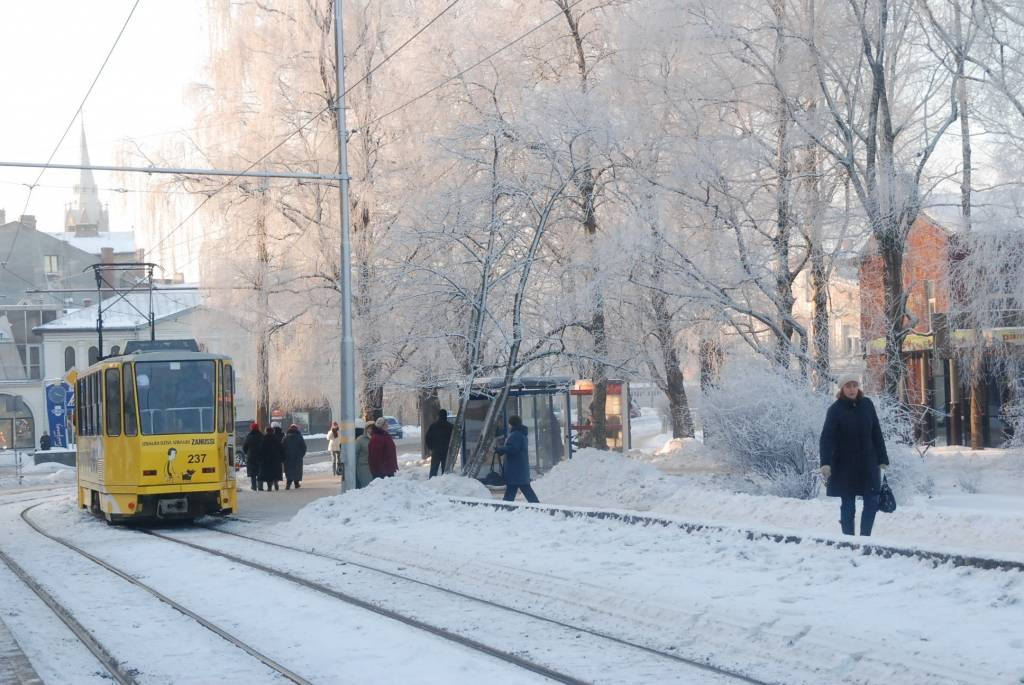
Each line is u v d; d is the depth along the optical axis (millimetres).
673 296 31391
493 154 32062
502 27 37062
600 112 31641
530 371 35688
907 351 45344
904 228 30328
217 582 16719
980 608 10820
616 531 17719
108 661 11234
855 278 33312
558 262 34094
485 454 31469
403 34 38938
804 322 33062
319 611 13523
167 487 27438
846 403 15883
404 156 37875
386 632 11945
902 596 11633
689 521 16844
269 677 10156
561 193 32250
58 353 89500
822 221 30500
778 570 13719
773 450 25953
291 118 40281
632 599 12719
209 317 42906
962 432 43281
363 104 39156
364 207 38594
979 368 35125
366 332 37625
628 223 30578
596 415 39156
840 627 10430
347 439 29750
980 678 8625
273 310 41719
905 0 30078
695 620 11445
